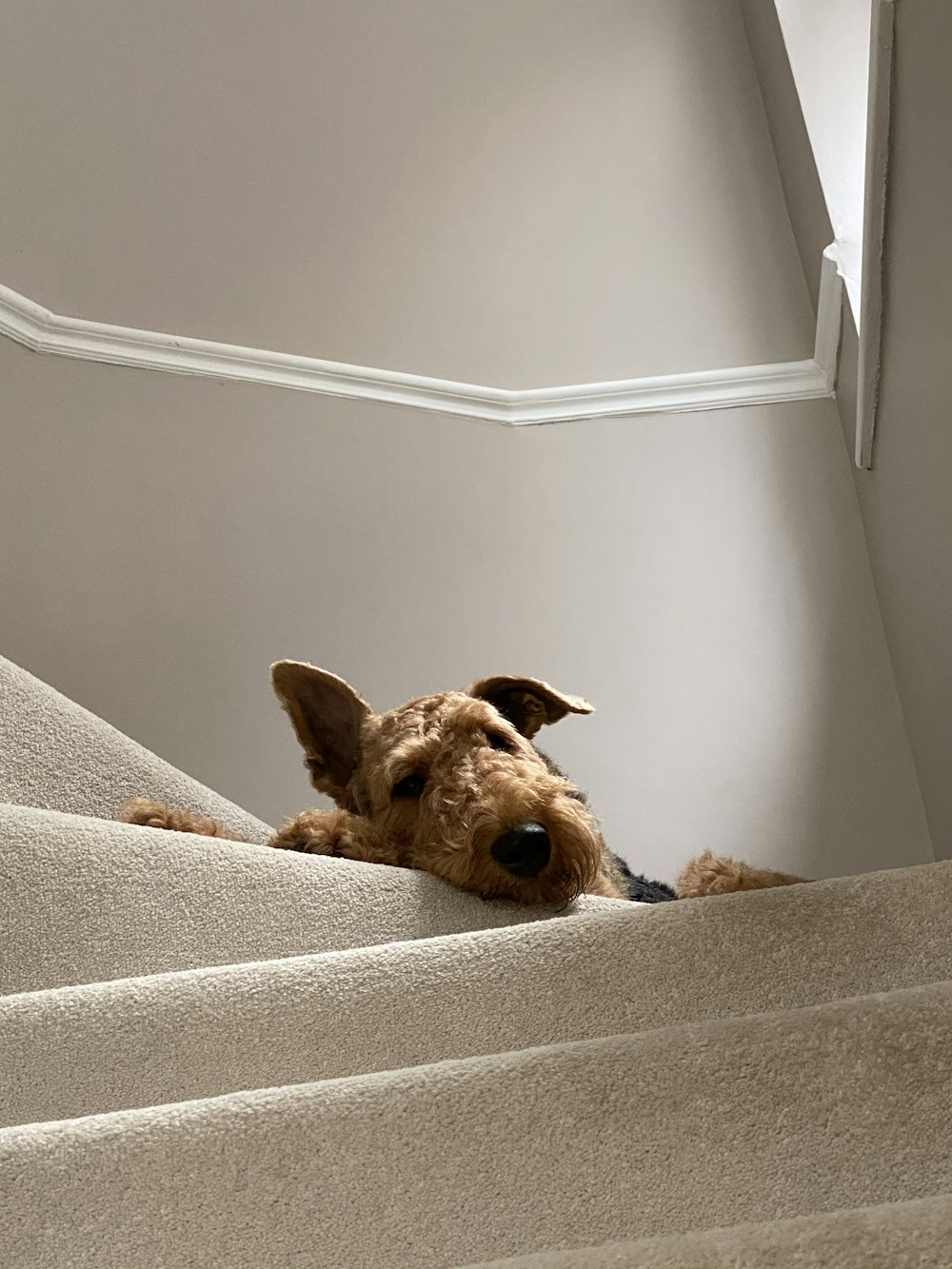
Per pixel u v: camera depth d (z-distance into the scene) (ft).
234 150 10.19
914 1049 2.98
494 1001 3.64
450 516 10.44
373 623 10.07
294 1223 2.74
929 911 3.79
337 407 10.43
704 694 10.27
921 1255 2.10
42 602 9.27
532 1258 2.28
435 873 4.92
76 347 9.75
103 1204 2.76
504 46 10.48
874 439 9.00
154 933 4.29
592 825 5.16
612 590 10.45
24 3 9.50
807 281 10.65
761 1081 2.95
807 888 3.90
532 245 10.78
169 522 9.74
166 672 9.50
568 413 10.80
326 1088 2.99
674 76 10.63
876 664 10.18
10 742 6.39
